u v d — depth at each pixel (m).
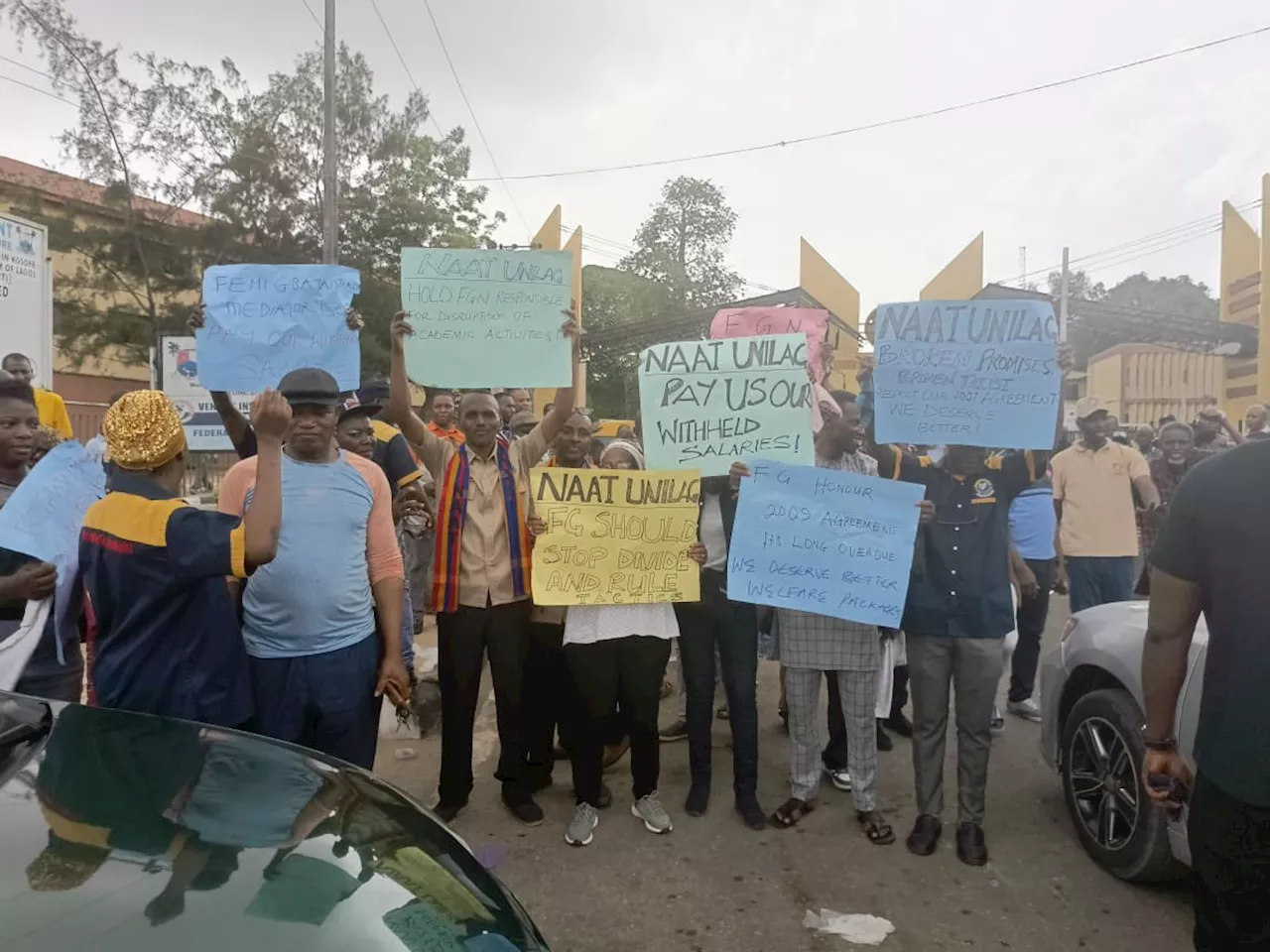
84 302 23.88
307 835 1.92
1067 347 3.81
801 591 3.89
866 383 4.76
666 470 4.04
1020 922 3.28
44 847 1.68
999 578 3.77
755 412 4.10
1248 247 23.27
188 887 1.63
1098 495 6.02
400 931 1.70
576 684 3.97
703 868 3.71
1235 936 2.09
